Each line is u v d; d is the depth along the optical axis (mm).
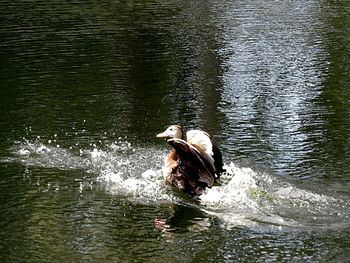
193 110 16062
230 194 10758
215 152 11273
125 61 21250
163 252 9062
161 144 13430
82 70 19828
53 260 8805
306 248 9156
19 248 9125
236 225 9852
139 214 10266
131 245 9273
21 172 11820
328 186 11156
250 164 12258
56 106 16016
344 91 18203
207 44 24469
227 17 30891
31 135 13836
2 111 15523
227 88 18328
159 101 16812
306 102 17031
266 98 17391
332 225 9789
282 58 22375
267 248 9180
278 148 13281
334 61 22016
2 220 9969
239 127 14734
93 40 24500
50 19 28797
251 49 23844
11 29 26219
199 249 9180
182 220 10039
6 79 18547
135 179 11562
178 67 20766
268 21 29953
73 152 12836
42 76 18984
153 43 24359
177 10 32812
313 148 13281
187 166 11055
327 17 31328
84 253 9008
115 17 30016
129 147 13195
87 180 11508
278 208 10312
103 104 16375
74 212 10297
